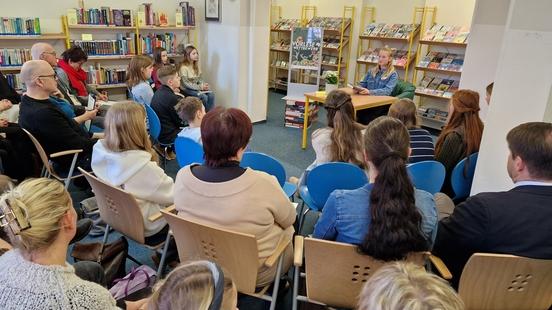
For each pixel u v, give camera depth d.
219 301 0.73
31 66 2.64
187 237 1.54
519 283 1.30
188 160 2.79
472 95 2.46
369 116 4.64
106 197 1.85
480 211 1.32
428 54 5.90
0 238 1.27
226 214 1.45
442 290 0.71
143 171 1.89
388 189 1.26
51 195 0.95
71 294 0.93
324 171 2.14
